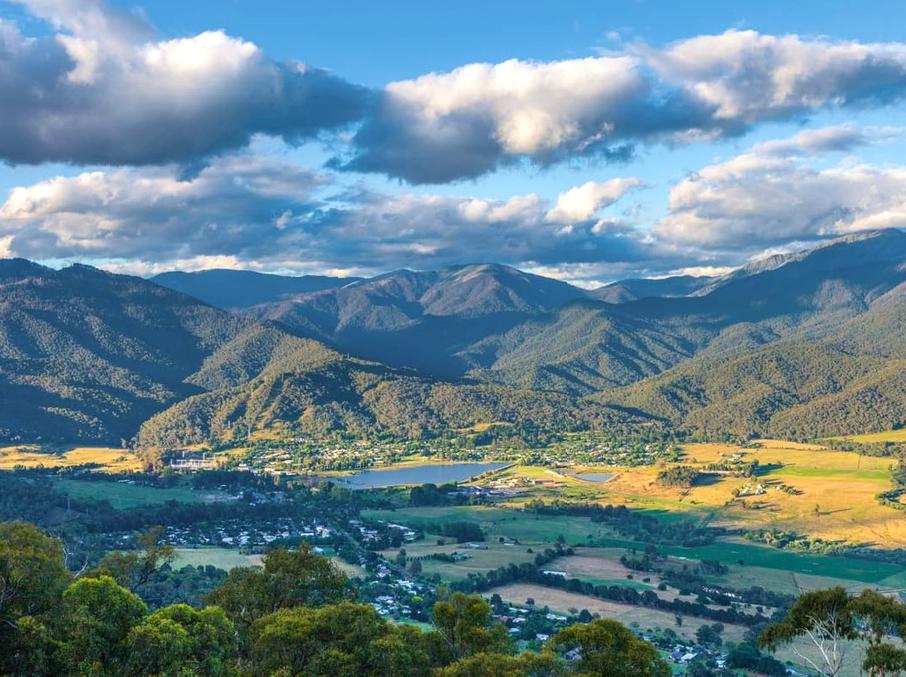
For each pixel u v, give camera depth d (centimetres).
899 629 6650
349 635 6750
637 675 6731
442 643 7356
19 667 6047
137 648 6000
